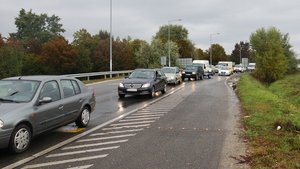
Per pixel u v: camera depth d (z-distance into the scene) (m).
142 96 21.12
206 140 9.09
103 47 69.38
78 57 61.34
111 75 43.34
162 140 9.09
